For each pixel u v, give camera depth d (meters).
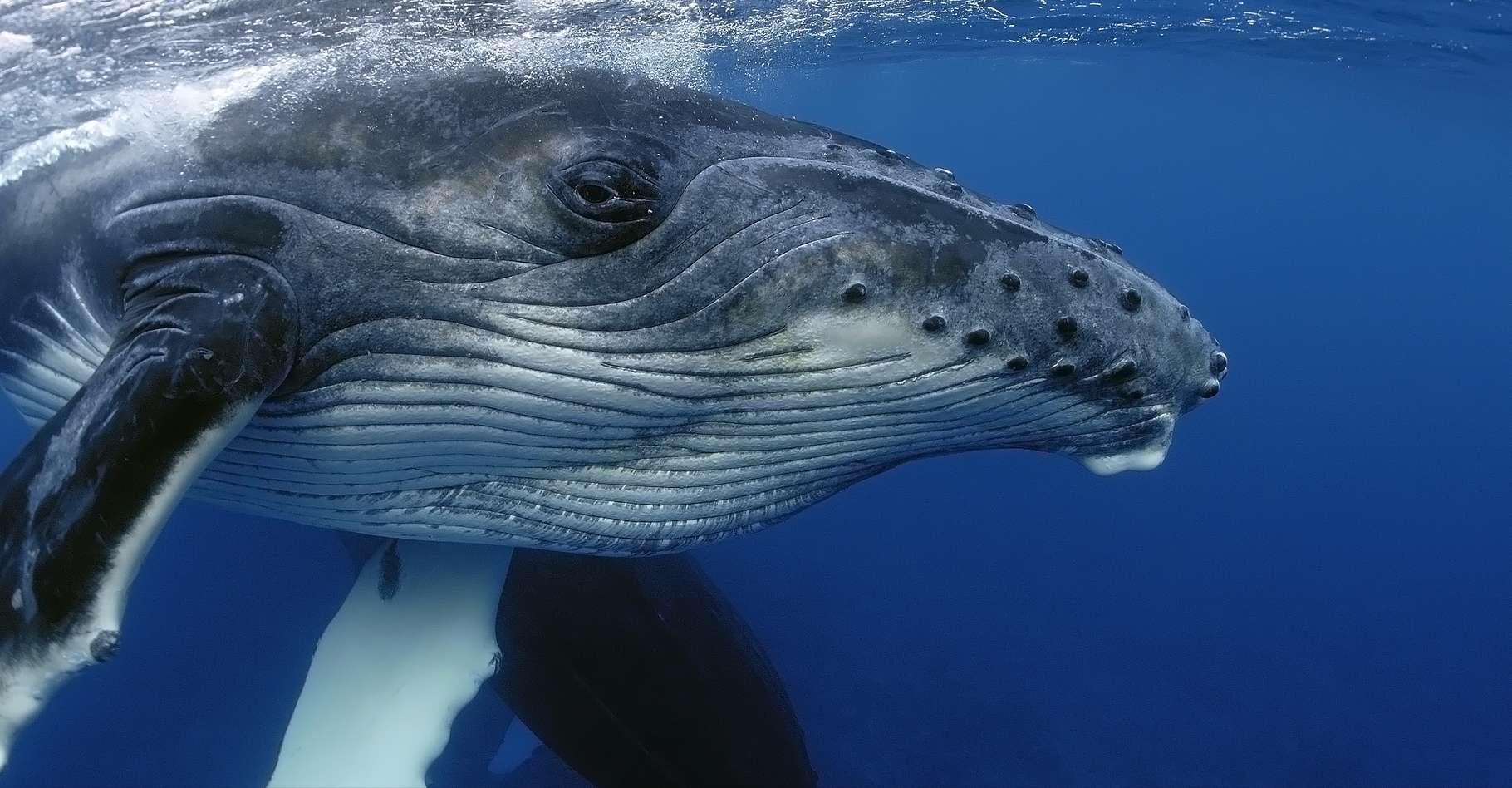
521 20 5.48
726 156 4.25
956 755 12.48
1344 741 14.35
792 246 4.13
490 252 3.98
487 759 9.93
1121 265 4.64
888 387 4.35
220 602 12.02
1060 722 13.54
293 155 3.98
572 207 3.95
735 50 10.98
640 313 4.11
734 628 8.00
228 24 4.56
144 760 10.29
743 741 7.29
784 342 4.21
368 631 6.00
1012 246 4.34
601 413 4.30
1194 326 4.78
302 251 3.88
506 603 6.68
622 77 4.44
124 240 4.03
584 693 6.95
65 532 3.09
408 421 4.19
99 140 4.21
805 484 4.92
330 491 4.54
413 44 4.57
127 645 11.59
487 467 4.48
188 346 3.42
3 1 4.57
